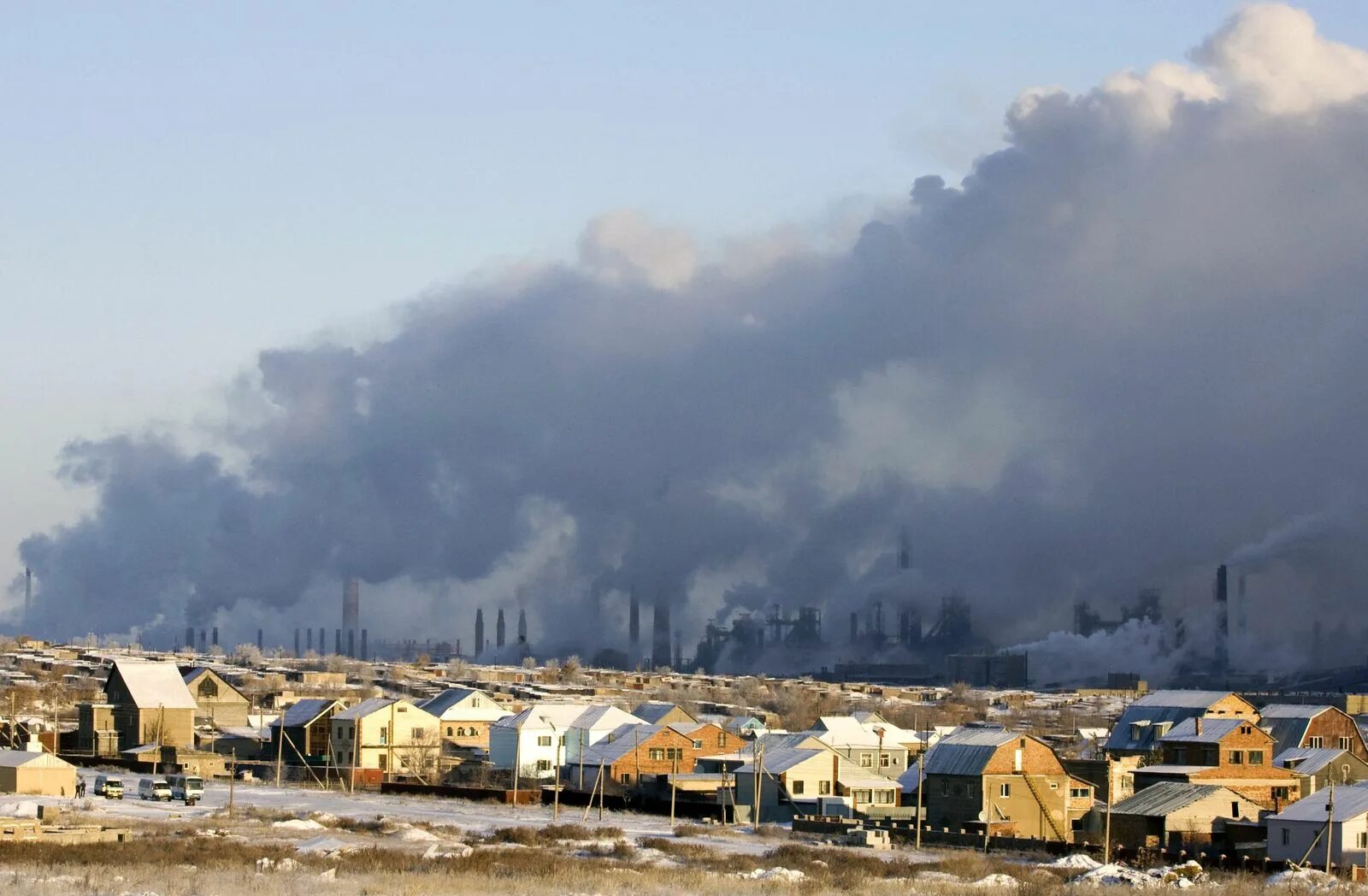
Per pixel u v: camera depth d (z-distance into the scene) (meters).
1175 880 111.50
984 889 103.56
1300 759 182.50
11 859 105.00
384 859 111.12
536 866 108.81
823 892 96.69
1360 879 119.44
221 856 110.81
